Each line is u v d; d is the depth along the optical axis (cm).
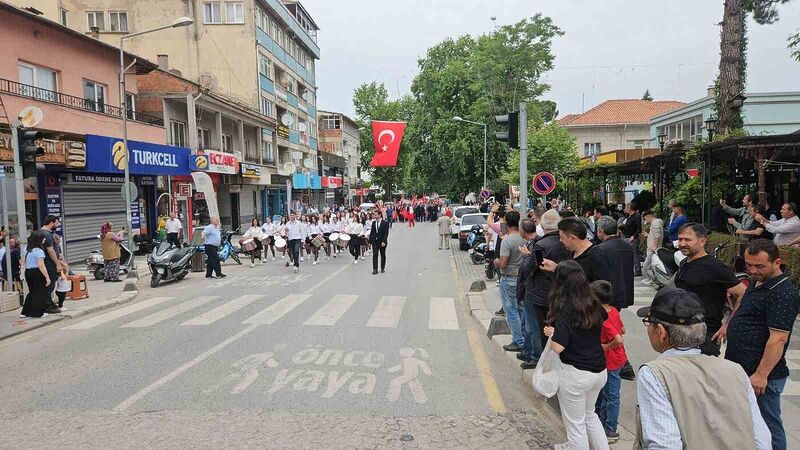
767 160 1192
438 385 644
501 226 1457
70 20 3712
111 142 2017
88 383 658
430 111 5366
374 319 1014
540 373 417
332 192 6994
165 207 2719
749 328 371
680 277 447
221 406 574
